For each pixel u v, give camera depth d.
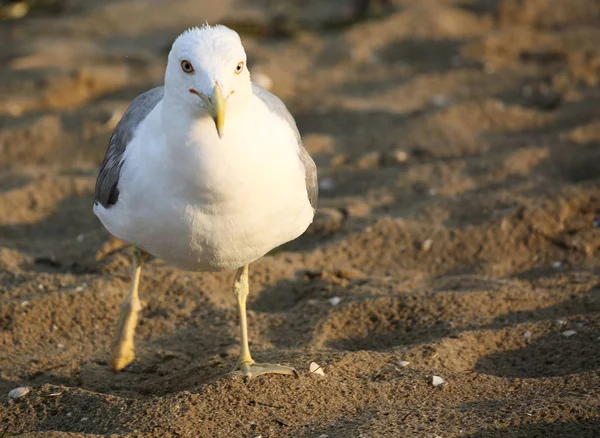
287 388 8.27
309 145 15.45
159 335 10.02
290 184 7.95
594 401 7.71
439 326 9.80
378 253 11.91
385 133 15.88
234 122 7.44
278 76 18.77
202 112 7.35
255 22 22.83
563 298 10.27
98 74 18.48
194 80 7.26
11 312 10.16
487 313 9.98
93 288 10.61
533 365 8.99
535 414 7.58
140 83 18.41
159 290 10.87
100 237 12.32
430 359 8.88
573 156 14.39
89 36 22.16
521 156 14.43
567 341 9.21
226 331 10.00
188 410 7.91
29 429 8.01
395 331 9.88
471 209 12.73
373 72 19.50
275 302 10.84
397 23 22.27
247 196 7.61
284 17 23.22
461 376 8.53
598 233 12.00
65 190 13.82
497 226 12.16
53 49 20.72
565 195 12.70
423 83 18.58
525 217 12.26
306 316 10.23
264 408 7.99
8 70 19.23
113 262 11.41
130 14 23.94
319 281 11.15
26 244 12.37
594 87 17.67
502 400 8.04
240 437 7.60
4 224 12.88
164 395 8.41
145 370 9.30
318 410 7.98
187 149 7.40
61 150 15.46
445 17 22.47
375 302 10.24
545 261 11.62
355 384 8.41
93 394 8.32
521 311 10.03
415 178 13.97
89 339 9.93
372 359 8.88
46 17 23.67
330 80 18.95
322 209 13.02
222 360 9.21
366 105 17.30
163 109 7.56
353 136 15.88
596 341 9.11
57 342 9.84
